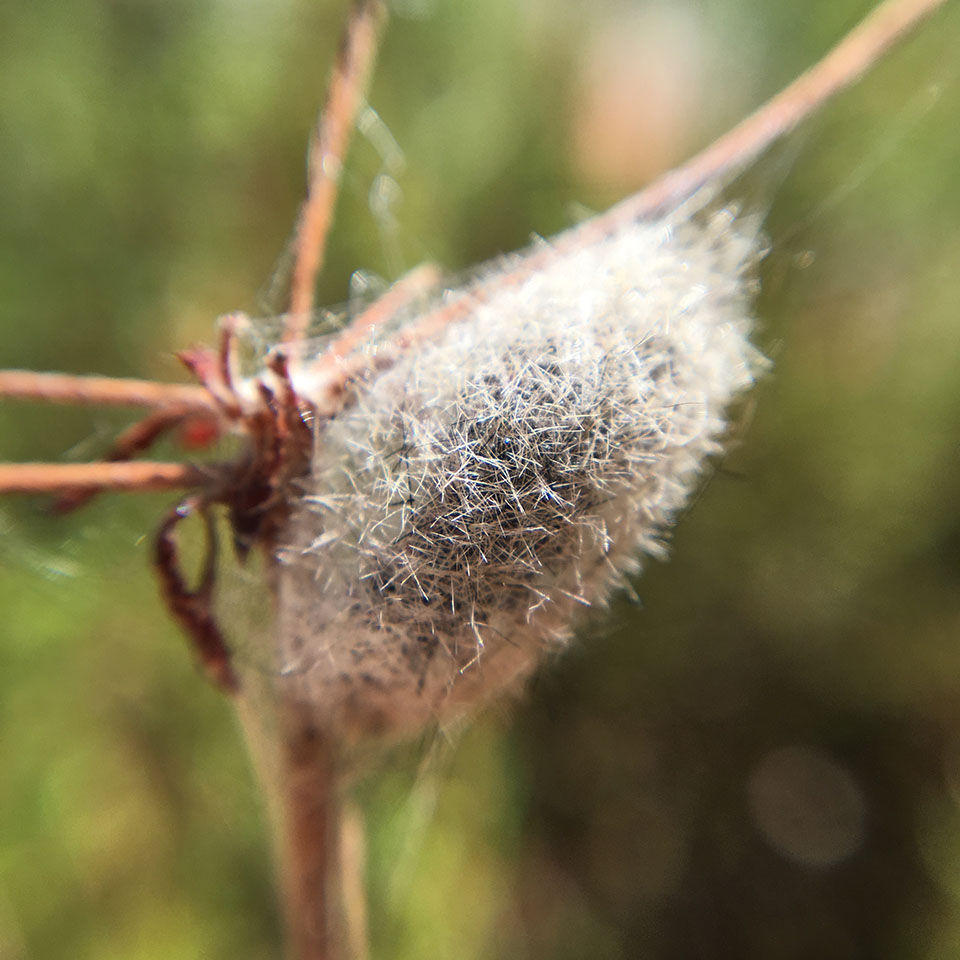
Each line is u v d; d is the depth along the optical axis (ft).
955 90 0.36
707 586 0.41
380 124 0.34
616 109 0.45
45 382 0.18
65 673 0.32
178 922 0.32
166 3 0.36
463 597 0.19
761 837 0.44
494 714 0.20
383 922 0.31
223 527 0.19
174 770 0.33
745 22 0.42
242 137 0.38
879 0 0.34
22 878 0.31
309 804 0.20
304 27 0.38
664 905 0.42
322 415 0.19
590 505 0.19
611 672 0.41
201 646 0.19
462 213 0.40
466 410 0.19
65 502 0.19
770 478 0.40
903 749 0.43
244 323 0.19
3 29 0.34
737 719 0.44
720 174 0.20
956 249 0.39
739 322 0.20
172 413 0.19
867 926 0.41
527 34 0.41
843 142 0.36
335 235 0.36
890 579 0.42
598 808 0.43
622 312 0.19
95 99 0.36
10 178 0.34
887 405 0.41
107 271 0.36
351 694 0.19
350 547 0.19
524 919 0.39
